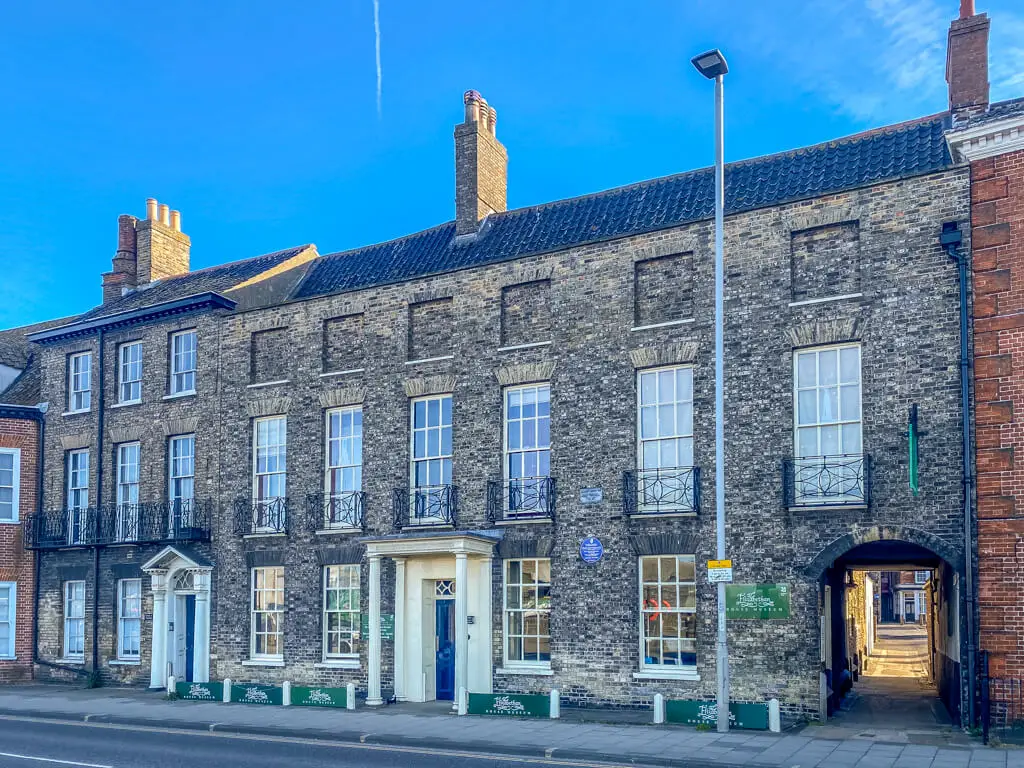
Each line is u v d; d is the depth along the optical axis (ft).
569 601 66.28
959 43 65.10
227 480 83.15
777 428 60.59
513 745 50.93
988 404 54.19
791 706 58.18
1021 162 54.65
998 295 54.54
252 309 84.07
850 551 63.31
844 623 76.18
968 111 64.03
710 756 46.91
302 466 79.46
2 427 95.76
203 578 82.43
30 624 94.38
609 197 77.05
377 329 77.46
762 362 61.57
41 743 56.65
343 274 87.56
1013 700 51.78
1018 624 52.01
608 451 66.08
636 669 63.52
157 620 84.02
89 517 91.45
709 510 62.13
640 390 66.33
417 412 75.51
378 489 75.51
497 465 70.49
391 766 47.03
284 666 77.51
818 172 66.08
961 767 43.47
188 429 86.53
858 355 59.21
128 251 107.65
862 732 53.98
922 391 56.39
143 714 67.77
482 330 72.43
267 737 58.18
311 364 80.28
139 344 92.58
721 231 55.83
